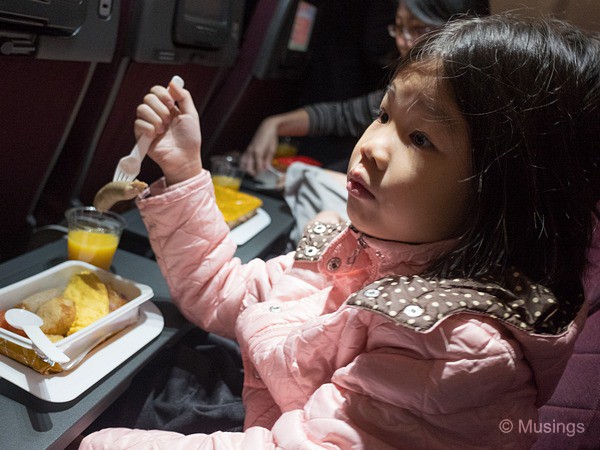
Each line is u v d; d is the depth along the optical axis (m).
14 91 1.06
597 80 0.77
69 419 0.80
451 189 0.76
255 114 2.37
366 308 0.71
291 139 2.39
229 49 1.71
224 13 1.61
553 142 0.75
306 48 2.32
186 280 1.07
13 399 0.82
